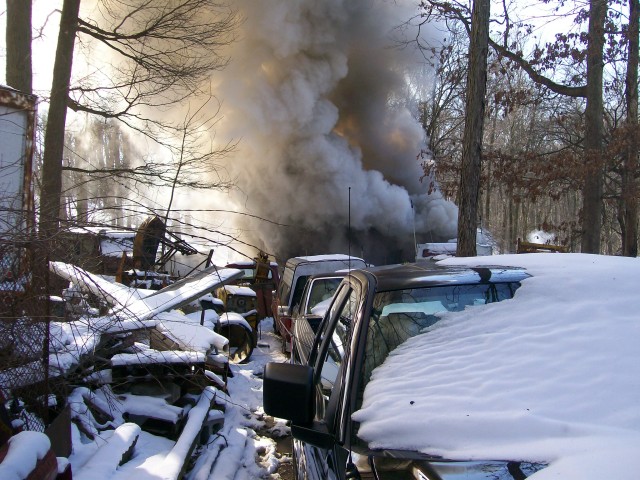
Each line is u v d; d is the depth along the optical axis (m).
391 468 1.94
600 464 1.59
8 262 3.44
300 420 2.45
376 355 2.56
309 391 2.47
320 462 2.55
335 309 3.60
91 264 4.13
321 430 2.46
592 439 1.78
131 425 4.55
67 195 4.20
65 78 10.84
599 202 12.91
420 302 2.78
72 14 11.12
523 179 13.54
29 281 3.55
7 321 3.48
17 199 4.76
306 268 10.38
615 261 3.13
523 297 2.75
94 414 4.84
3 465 2.11
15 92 5.95
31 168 6.05
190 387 5.73
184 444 4.60
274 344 10.98
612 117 15.44
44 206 3.77
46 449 2.38
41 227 3.55
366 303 2.74
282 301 11.04
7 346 3.55
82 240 3.96
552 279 2.84
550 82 12.97
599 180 12.88
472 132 9.66
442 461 1.88
